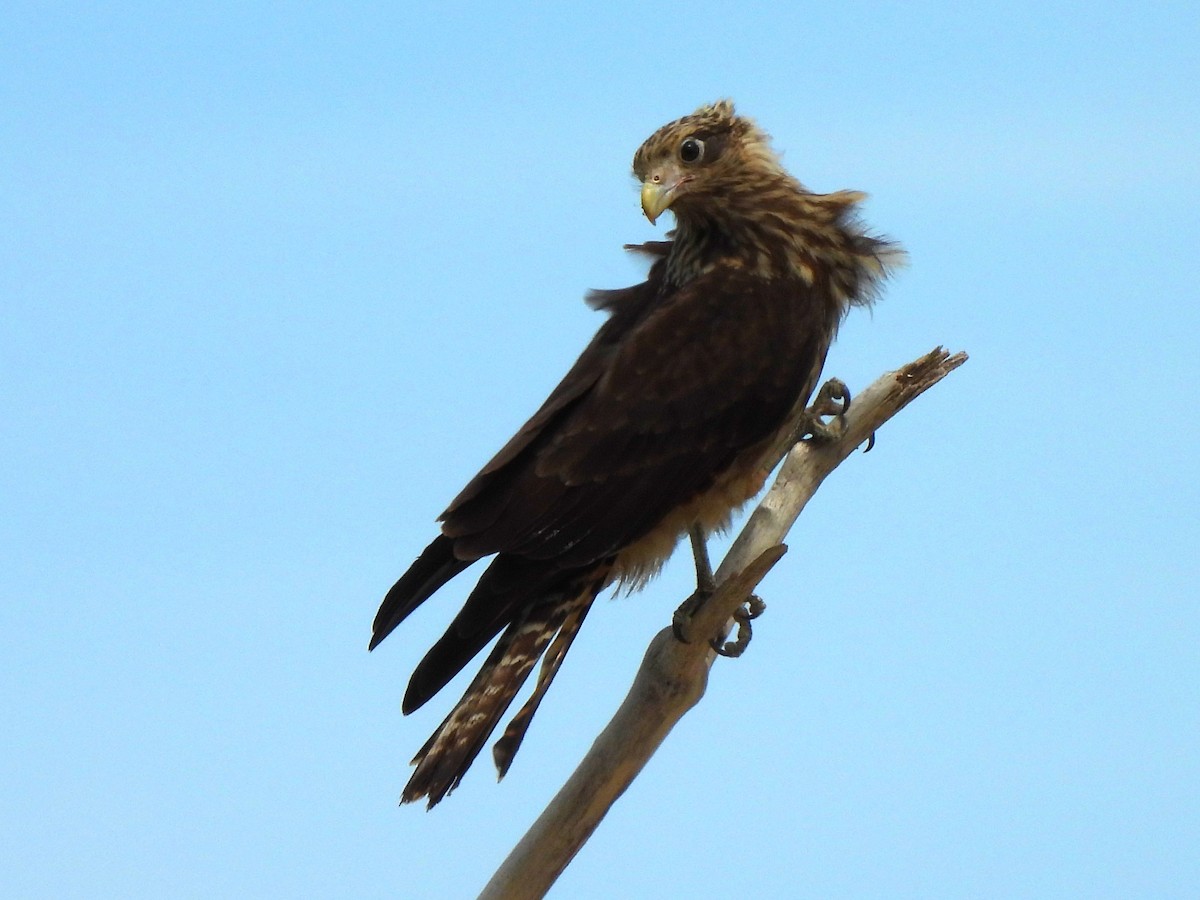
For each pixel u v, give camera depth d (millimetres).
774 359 10773
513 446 10344
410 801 9625
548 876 9367
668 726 9523
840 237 11352
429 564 10336
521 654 10195
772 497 10852
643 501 10422
